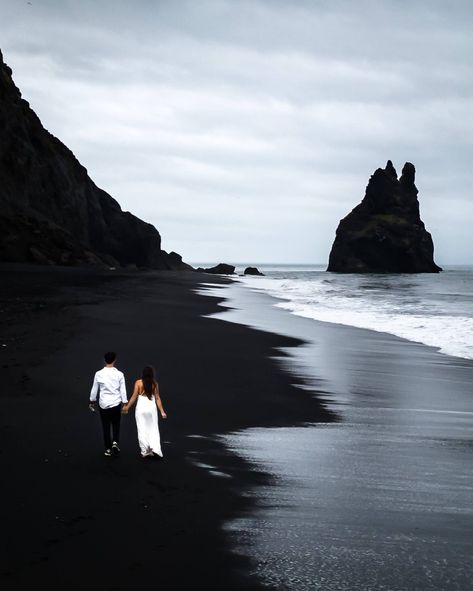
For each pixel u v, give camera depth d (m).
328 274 156.62
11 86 94.81
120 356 16.33
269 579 5.15
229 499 6.91
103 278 58.38
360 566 5.43
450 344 21.47
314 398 12.73
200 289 53.97
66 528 5.94
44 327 20.42
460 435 10.16
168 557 5.45
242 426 10.30
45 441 8.74
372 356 18.66
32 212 82.69
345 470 8.16
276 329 25.20
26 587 4.87
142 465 7.96
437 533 6.18
